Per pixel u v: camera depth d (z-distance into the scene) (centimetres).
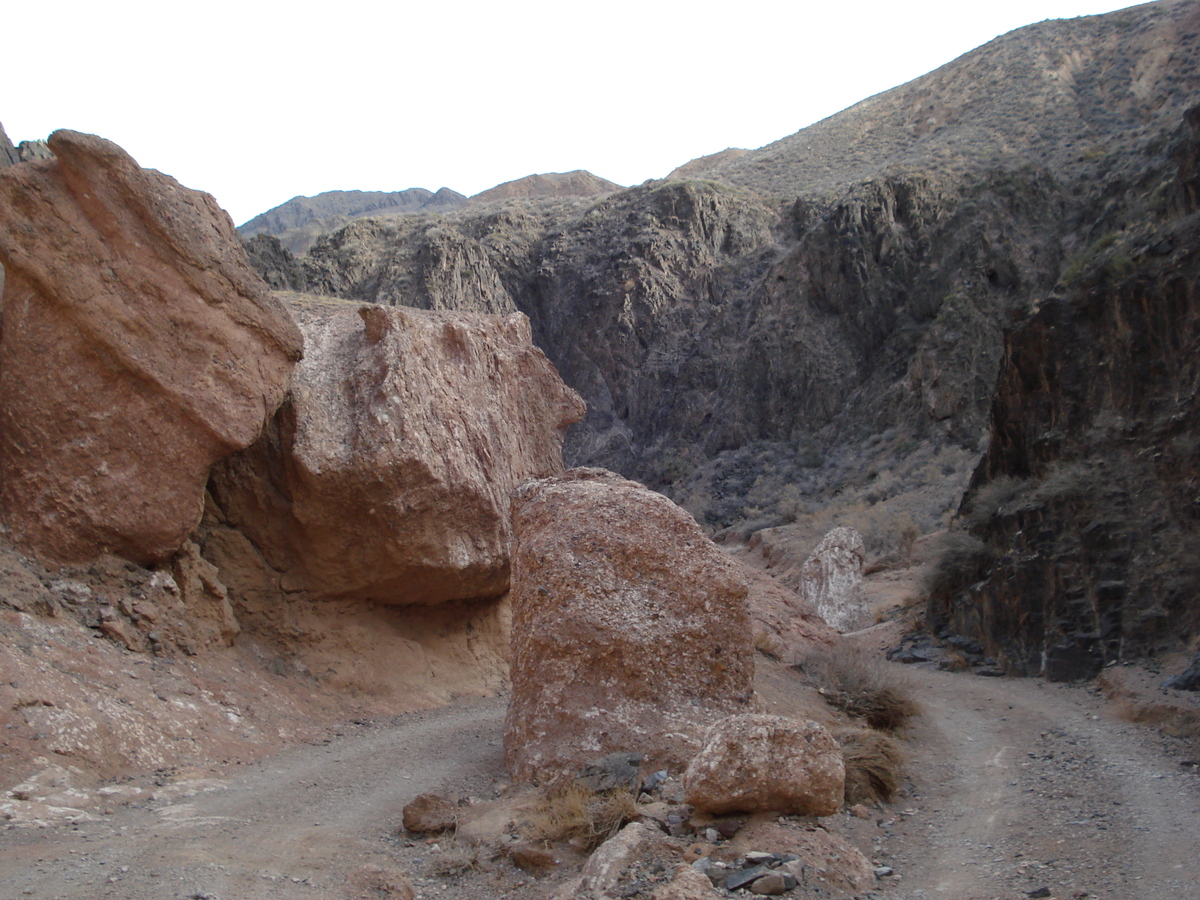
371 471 1267
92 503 1088
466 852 677
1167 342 1939
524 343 1838
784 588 2303
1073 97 9706
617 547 961
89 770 813
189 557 1179
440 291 9506
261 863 627
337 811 772
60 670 920
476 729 1118
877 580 3562
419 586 1384
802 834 654
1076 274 2512
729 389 8250
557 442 1820
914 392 6656
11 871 584
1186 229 2041
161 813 737
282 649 1255
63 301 1077
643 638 909
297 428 1274
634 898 560
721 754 686
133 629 1067
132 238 1112
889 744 1002
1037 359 2350
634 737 846
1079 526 1856
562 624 909
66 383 1090
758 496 6819
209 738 952
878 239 8056
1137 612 1628
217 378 1138
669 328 9631
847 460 6612
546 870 644
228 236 1218
